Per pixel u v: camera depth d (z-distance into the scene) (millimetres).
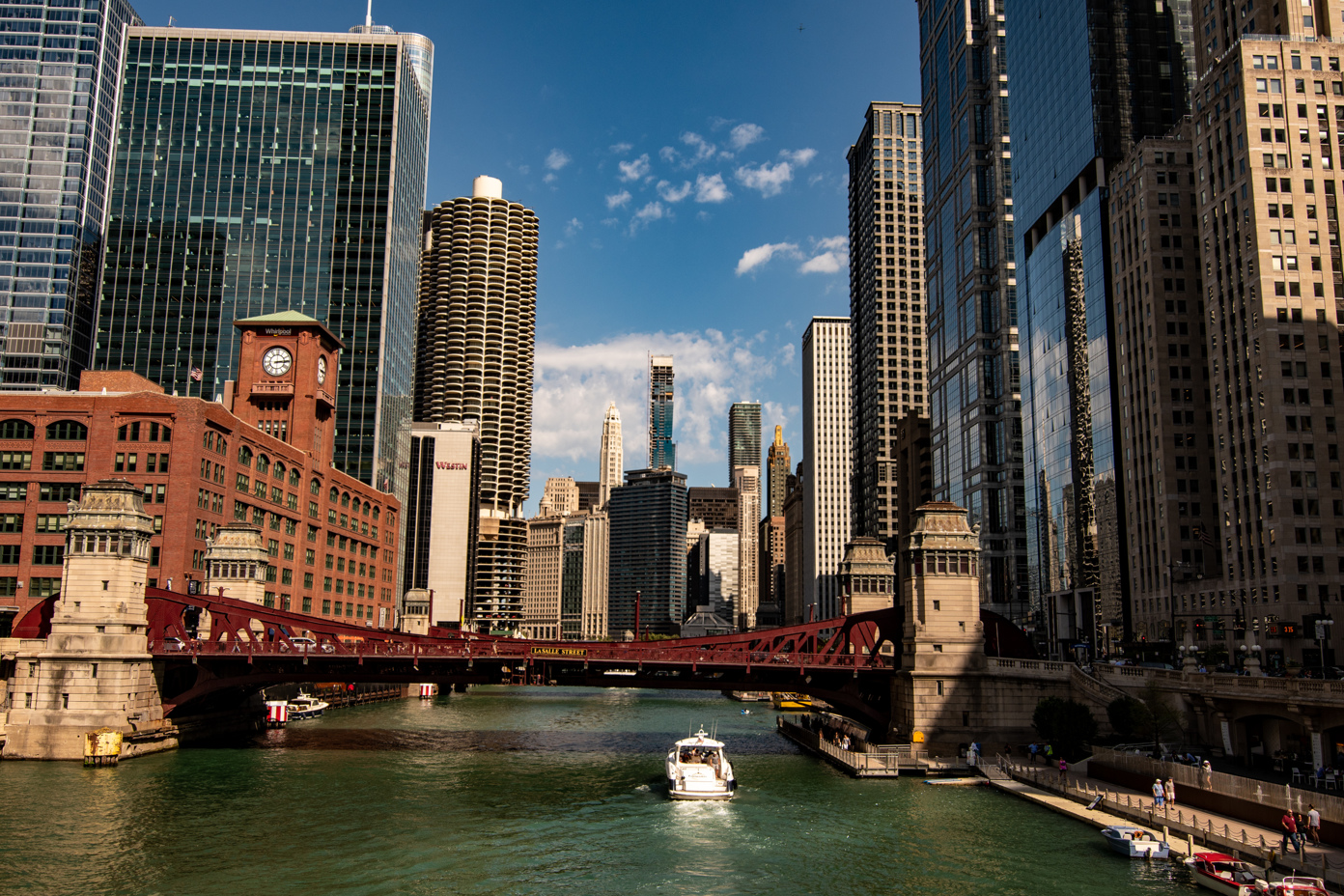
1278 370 103812
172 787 70750
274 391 146125
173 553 108438
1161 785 58531
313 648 99125
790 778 79812
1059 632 154125
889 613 94438
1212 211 117125
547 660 91062
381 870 50156
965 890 46938
